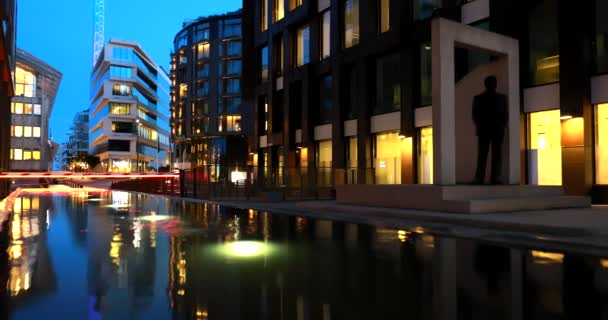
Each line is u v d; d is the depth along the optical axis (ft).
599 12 60.70
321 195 94.89
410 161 85.05
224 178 96.12
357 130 97.60
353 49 98.89
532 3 67.46
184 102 265.95
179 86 269.03
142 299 18.06
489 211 46.39
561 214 45.37
